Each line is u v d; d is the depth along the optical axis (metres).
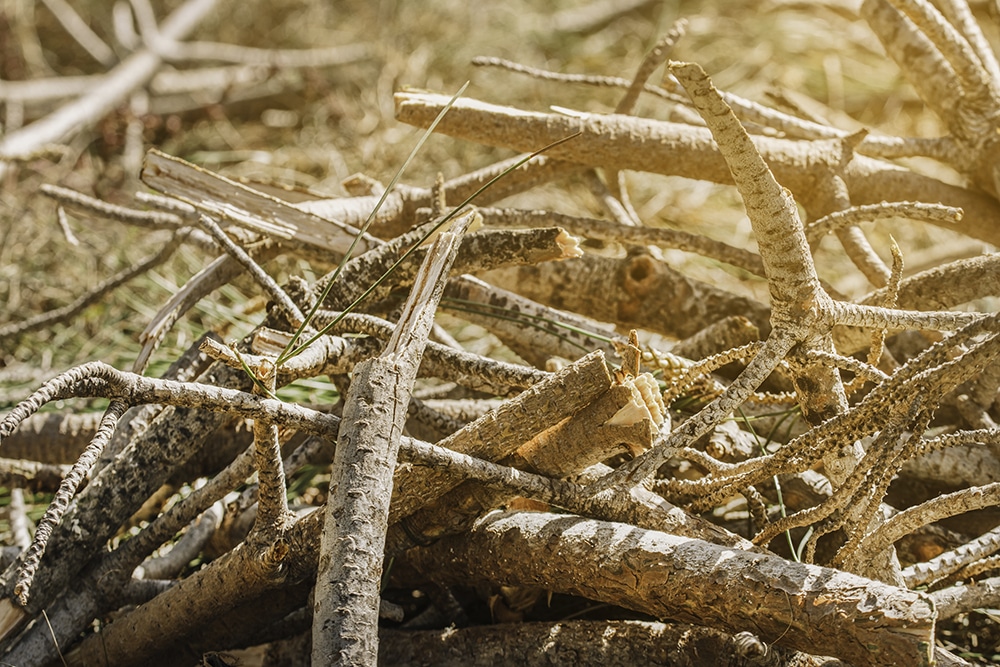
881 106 4.36
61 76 4.96
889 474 2.07
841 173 2.47
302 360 2.18
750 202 2.05
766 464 2.11
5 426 1.97
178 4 5.27
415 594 2.31
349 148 4.11
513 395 2.28
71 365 2.77
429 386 2.61
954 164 2.52
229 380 2.26
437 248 2.13
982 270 2.30
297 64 4.56
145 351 2.33
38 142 3.84
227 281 2.40
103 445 2.08
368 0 5.30
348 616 2.00
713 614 2.07
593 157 2.45
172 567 2.30
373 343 2.24
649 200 3.70
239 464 2.21
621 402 2.09
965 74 2.47
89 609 2.23
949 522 2.31
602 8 5.05
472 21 4.97
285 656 2.25
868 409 2.06
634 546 2.10
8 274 3.22
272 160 4.07
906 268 2.90
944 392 2.06
